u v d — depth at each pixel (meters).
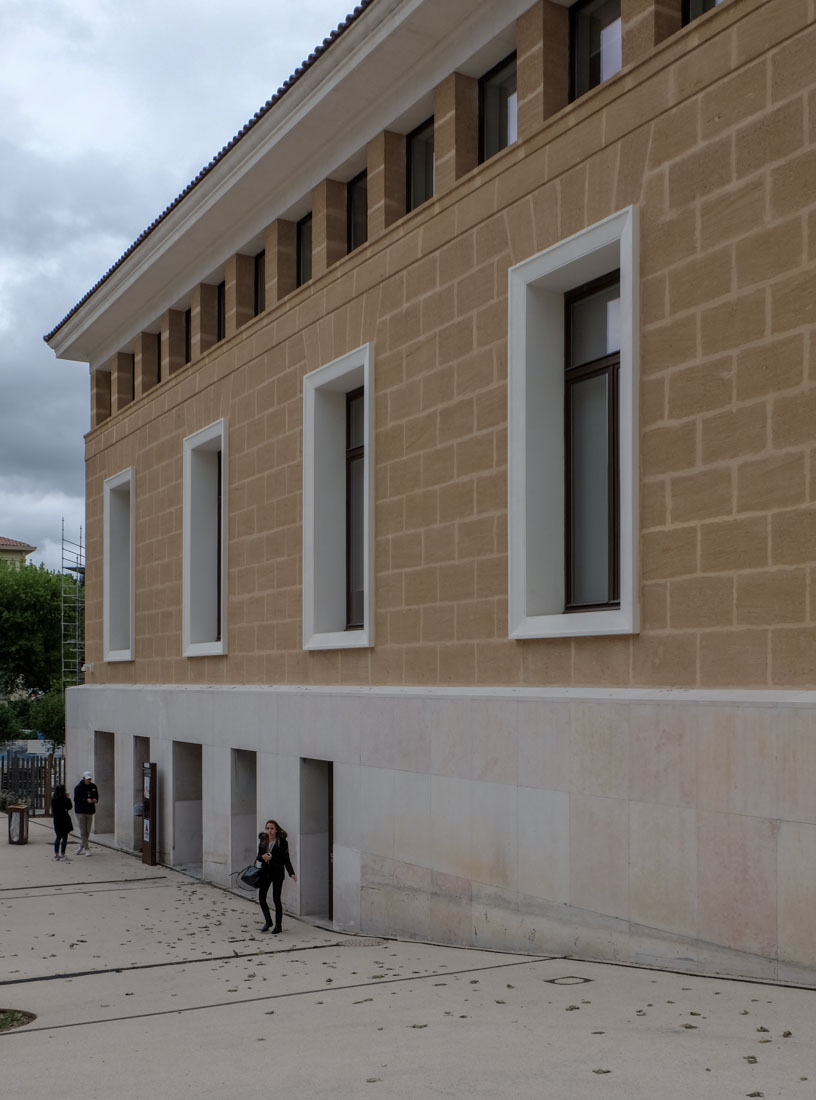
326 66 16.59
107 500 29.36
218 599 24.03
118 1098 7.27
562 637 12.70
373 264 16.98
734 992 9.27
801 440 9.98
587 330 13.37
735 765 10.09
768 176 10.40
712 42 11.05
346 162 18.14
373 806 16.00
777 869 9.64
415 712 15.05
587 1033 8.07
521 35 14.00
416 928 14.92
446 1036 8.37
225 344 22.33
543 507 13.38
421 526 15.53
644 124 11.84
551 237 13.15
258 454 20.88
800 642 9.89
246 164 19.61
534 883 12.65
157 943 15.45
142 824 26.62
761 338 10.41
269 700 19.44
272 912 18.50
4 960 14.20
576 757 12.05
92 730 29.47
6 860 25.48
